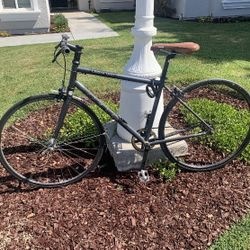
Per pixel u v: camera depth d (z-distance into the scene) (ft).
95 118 9.50
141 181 9.70
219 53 22.13
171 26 32.09
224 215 8.66
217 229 8.25
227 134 11.07
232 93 15.17
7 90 16.93
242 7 37.19
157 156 10.25
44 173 10.24
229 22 34.22
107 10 47.47
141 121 10.13
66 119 11.93
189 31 29.60
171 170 10.07
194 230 8.25
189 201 9.13
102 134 9.70
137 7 9.44
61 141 10.62
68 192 9.57
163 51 8.90
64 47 8.23
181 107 13.06
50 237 8.13
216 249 7.72
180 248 7.80
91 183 9.88
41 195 9.47
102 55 22.43
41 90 16.74
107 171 10.38
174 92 9.52
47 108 14.17
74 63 8.65
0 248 7.86
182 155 10.60
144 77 9.64
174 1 38.68
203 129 10.32
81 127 11.25
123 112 10.21
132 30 9.73
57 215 8.75
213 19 35.29
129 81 9.35
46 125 12.96
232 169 10.39
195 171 10.28
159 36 27.50
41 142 10.66
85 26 34.14
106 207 8.97
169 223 8.46
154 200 9.19
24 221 8.58
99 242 7.98
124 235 8.16
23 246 7.92
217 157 10.73
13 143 11.76
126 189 9.61
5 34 31.14
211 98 14.89
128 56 22.04
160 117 9.95
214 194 9.36
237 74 18.01
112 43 25.77
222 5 36.55
